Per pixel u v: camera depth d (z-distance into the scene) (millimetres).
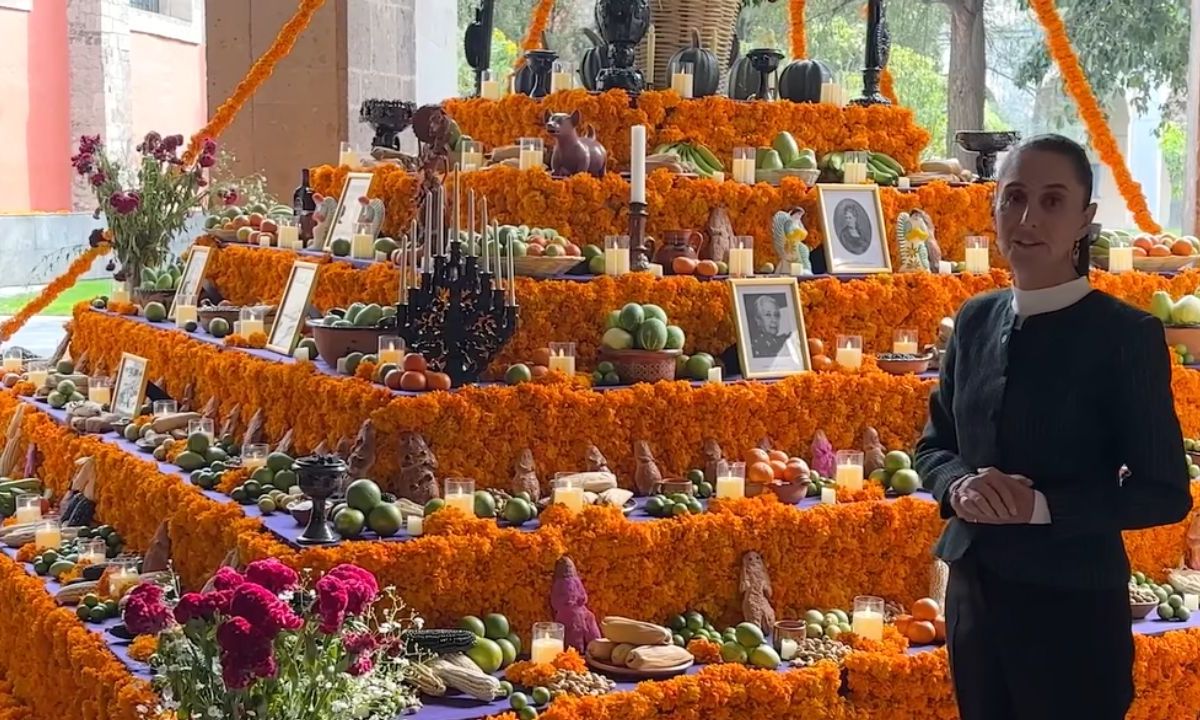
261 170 9930
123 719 4246
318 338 5586
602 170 5926
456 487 4781
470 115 6730
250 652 3215
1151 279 6426
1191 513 5918
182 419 6301
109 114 13453
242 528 4801
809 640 4840
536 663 4453
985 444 3426
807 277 6004
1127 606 3408
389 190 6238
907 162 6852
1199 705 5301
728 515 5031
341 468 4539
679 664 4590
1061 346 3322
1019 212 3332
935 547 3639
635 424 5277
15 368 8805
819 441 5582
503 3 12141
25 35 12828
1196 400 6191
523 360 5430
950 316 6227
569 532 4793
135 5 14898
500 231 5484
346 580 3455
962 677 3514
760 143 6387
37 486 7184
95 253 8906
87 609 5133
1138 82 10547
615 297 5508
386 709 3670
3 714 5348
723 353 5754
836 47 11164
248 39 9906
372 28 10047
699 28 6762
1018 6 10781
